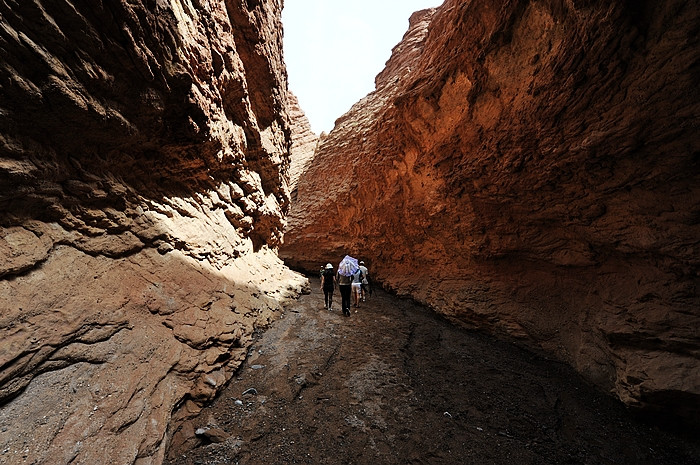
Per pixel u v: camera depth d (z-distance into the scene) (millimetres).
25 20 2303
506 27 6148
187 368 3602
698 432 3566
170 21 3797
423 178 10445
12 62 2279
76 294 2922
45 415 2191
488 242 7969
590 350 5191
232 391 3959
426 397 4332
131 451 2424
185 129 4707
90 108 3025
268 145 9148
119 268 3682
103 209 3697
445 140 8516
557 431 3795
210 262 5824
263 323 6203
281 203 11820
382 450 3154
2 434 1938
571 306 6020
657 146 3869
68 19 2574
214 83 5434
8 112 2391
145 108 3863
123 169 4164
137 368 3047
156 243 4488
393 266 14070
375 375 4840
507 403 4383
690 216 3742
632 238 4480
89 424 2346
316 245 19000
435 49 9336
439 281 10227
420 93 9430
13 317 2309
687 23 3227
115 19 2975
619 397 4297
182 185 5664
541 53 5426
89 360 2729
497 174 6828
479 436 3535
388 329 7363
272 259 10617
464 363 5758
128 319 3336
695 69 3273
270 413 3596
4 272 2367
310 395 4074
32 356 2320
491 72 6781
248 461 2842
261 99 8391
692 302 3816
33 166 2680
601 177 4738
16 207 2662
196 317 4352
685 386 3395
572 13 4512
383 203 13328
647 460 3361
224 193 7016
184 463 2736
